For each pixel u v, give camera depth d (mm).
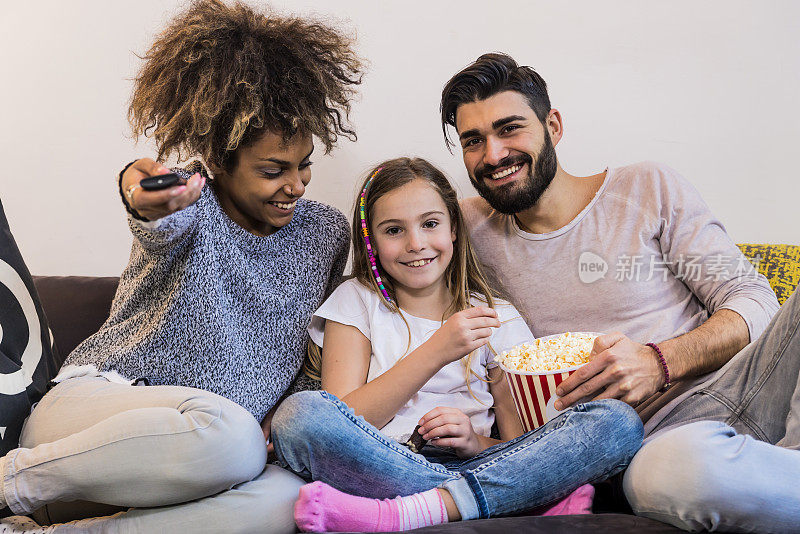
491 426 1448
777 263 1568
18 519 1198
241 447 1121
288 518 1145
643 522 1021
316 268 1493
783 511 970
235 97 1323
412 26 1817
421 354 1307
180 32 1388
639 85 1754
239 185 1371
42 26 1991
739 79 1725
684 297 1502
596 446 1143
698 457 989
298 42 1427
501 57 1475
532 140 1456
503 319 1490
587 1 1756
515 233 1571
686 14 1728
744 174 1741
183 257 1313
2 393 1247
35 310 1396
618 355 1226
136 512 1130
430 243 1448
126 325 1377
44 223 2041
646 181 1520
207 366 1322
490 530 986
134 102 1468
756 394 1218
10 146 2047
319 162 1860
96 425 1130
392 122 1837
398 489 1159
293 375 1443
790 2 1700
